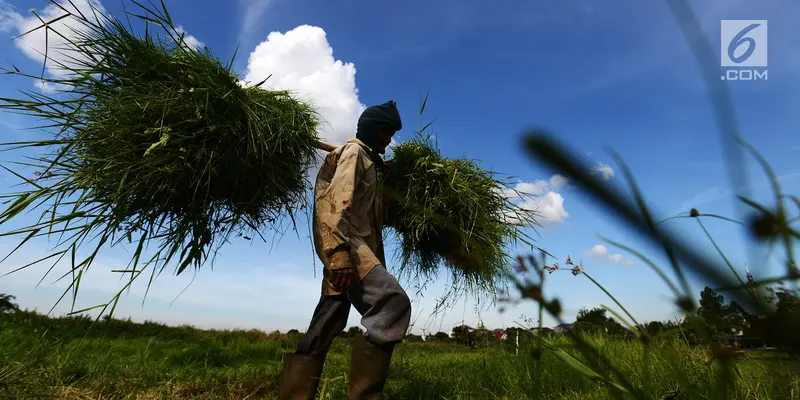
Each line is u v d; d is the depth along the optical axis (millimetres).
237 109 2379
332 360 3459
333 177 2250
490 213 2732
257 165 2449
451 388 2863
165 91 2256
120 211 2119
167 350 4059
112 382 2803
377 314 2059
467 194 2652
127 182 2146
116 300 2049
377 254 2387
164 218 2330
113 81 2271
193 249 2312
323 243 2111
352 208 2236
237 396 2803
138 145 2188
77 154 2107
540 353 615
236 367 3715
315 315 2281
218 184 2381
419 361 3797
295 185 2709
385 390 2918
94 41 2227
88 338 4105
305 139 2672
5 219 1891
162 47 2385
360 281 2123
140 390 2783
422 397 2695
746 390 1500
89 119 2176
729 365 261
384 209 2648
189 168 2240
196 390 2881
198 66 2363
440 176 2742
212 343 4727
